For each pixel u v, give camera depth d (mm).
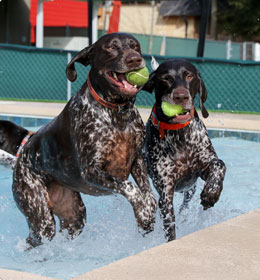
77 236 4098
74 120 3607
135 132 3592
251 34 23531
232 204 4879
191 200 4680
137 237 3668
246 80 10281
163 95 3834
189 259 2410
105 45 3408
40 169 3945
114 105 3475
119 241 3791
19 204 4027
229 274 2217
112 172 3631
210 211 4258
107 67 3367
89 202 5078
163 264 2348
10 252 3713
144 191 3635
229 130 7797
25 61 11320
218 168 3836
